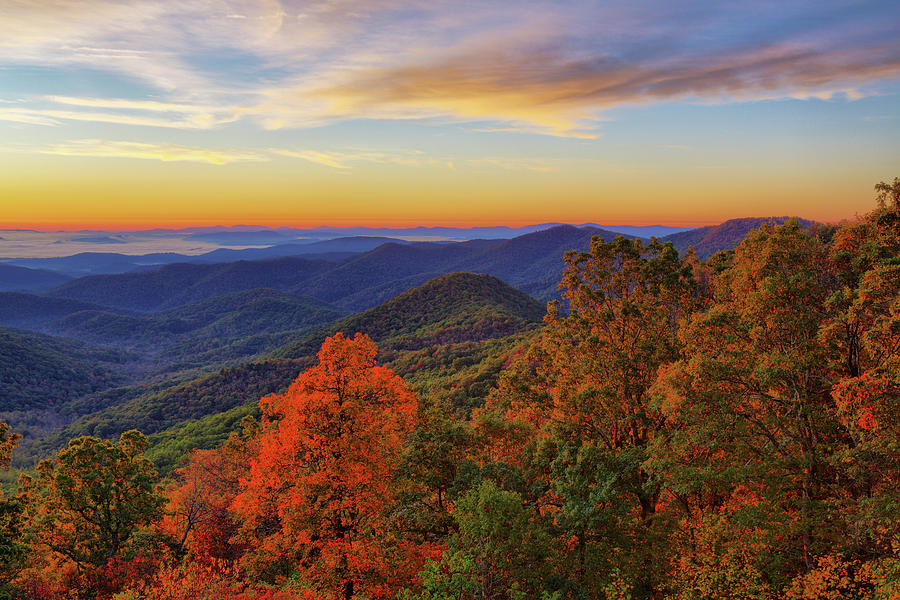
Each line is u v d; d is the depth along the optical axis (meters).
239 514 23.61
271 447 21.66
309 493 21.19
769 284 20.03
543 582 16.55
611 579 17.50
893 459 15.98
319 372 22.36
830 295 19.02
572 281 29.38
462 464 22.59
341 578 20.67
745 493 20.20
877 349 17.00
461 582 15.41
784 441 20.41
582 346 27.80
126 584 26.11
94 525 32.94
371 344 23.34
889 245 18.17
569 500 18.03
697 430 19.86
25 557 27.11
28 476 34.34
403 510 23.20
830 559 16.06
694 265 33.25
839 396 16.58
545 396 30.34
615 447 25.83
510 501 16.34
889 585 13.82
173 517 35.19
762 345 20.56
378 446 22.03
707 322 21.77
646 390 25.61
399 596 17.69
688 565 17.70
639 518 21.44
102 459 33.75
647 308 27.56
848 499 18.22
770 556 18.25
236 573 22.30
